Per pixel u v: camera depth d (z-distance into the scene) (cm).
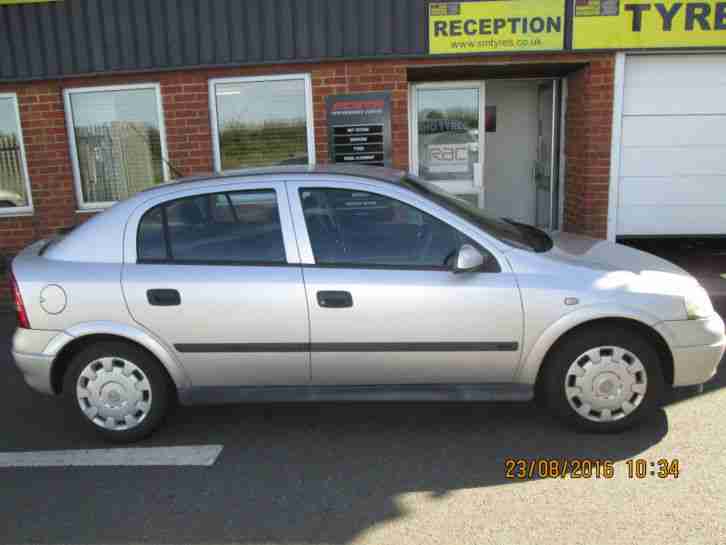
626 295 387
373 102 725
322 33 707
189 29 712
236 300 395
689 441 394
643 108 734
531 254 400
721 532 308
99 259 409
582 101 748
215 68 723
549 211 870
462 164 829
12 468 397
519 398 404
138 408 417
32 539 325
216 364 405
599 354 396
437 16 700
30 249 453
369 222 403
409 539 312
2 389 530
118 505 353
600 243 462
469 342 392
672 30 699
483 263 392
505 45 704
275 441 420
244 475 379
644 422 420
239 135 749
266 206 408
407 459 389
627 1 693
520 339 391
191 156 749
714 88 728
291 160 751
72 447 423
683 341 391
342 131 734
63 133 749
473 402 468
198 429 441
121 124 755
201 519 336
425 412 454
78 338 409
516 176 921
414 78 799
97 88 741
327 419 450
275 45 712
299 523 329
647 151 745
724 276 733
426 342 393
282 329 396
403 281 390
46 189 764
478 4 696
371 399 408
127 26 714
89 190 773
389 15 702
